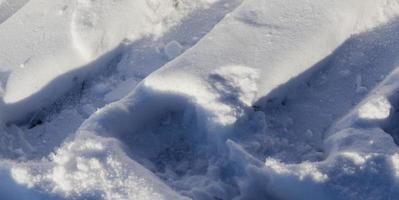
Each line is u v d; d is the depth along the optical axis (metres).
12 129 3.52
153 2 3.77
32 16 3.81
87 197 2.66
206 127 3.00
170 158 3.11
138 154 3.07
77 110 3.53
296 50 3.22
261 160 2.86
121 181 2.67
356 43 3.45
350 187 2.56
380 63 3.33
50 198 2.72
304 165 2.66
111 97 3.50
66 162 2.80
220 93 3.03
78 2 3.73
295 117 3.17
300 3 3.42
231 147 2.82
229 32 3.31
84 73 3.62
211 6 3.81
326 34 3.32
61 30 3.65
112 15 3.68
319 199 2.58
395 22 3.48
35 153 3.37
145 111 3.14
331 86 3.29
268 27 3.32
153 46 3.66
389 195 2.51
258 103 3.08
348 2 3.39
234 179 2.82
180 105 3.14
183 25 3.74
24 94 3.50
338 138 2.82
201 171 2.98
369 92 3.16
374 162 2.60
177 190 2.78
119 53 3.71
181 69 3.14
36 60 3.56
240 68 3.13
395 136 2.91
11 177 2.85
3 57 3.62
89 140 2.86
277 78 3.14
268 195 2.78
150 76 3.15
